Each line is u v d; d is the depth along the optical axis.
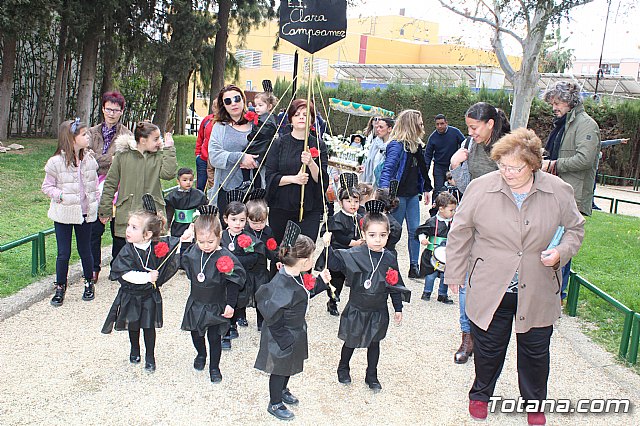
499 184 4.04
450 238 4.25
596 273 8.57
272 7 23.59
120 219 6.51
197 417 4.21
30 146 17.81
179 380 4.74
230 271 4.50
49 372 4.72
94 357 5.04
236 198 5.89
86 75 18.97
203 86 25.94
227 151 6.61
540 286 4.00
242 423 4.17
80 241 6.22
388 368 5.18
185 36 19.39
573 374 5.25
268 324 4.26
